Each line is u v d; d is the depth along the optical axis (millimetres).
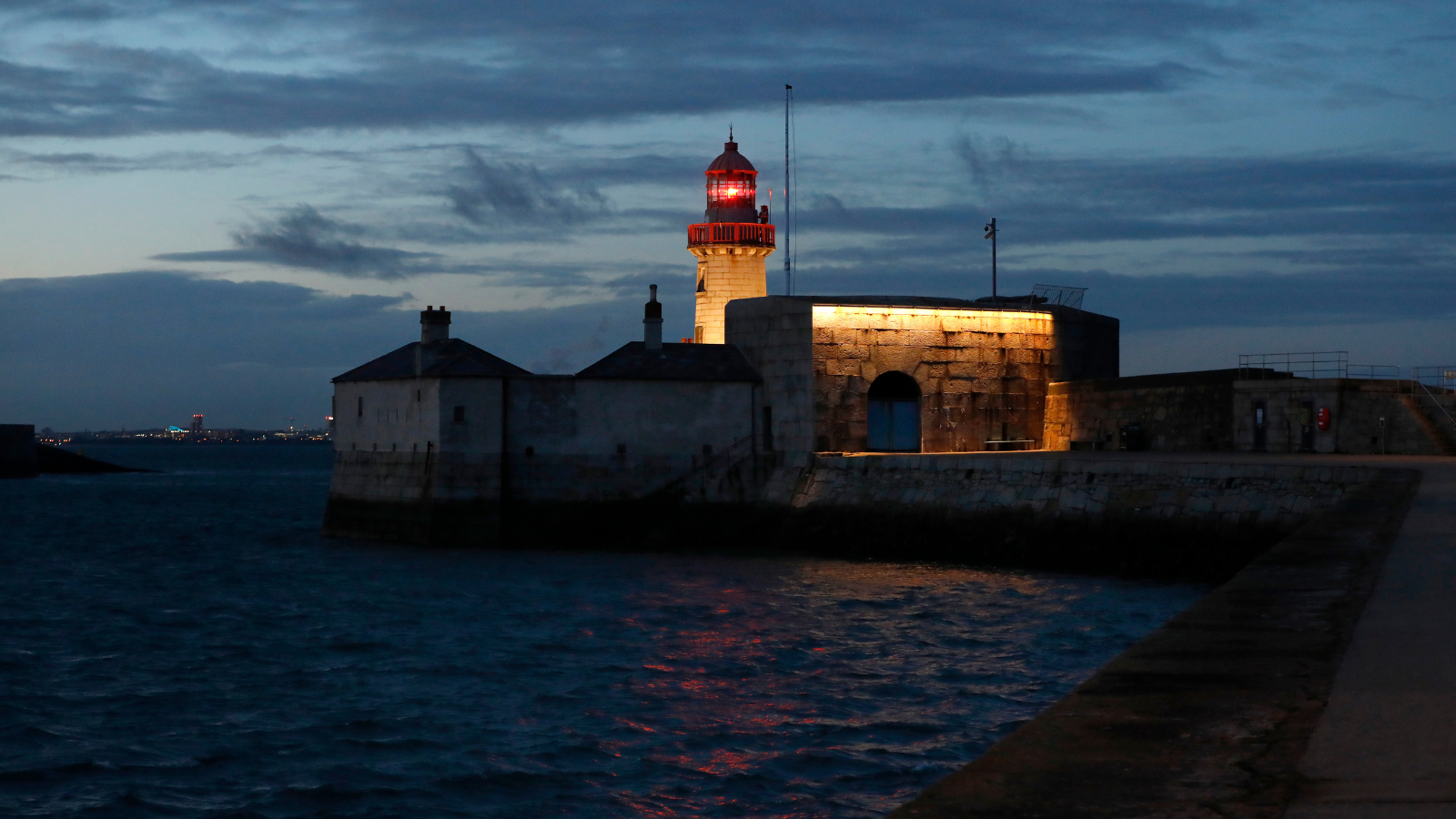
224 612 39500
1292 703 8797
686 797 19812
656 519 55062
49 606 41188
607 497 55062
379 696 27109
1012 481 46719
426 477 55125
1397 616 12242
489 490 54312
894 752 21938
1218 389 52656
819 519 52906
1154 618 34000
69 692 27875
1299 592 13883
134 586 46531
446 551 53500
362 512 59062
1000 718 24078
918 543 48906
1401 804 6637
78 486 136000
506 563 49562
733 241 72750
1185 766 7336
